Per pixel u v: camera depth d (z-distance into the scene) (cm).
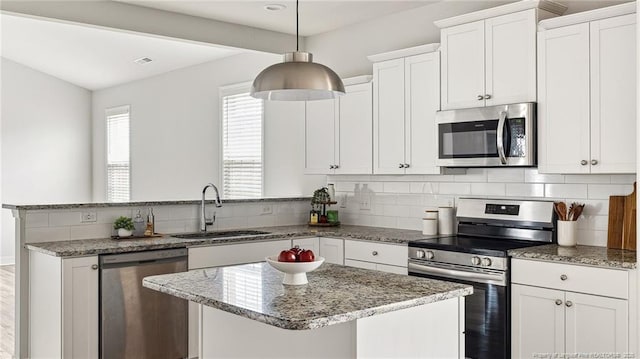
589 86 340
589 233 374
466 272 365
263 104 628
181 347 405
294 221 551
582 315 315
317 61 575
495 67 386
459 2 456
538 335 333
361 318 212
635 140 321
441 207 447
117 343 377
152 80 816
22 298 411
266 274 285
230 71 674
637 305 294
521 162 369
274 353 238
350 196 542
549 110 359
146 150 833
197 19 498
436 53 425
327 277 276
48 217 407
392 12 498
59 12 425
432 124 429
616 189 361
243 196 659
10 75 895
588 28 341
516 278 343
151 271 392
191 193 742
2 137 891
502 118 375
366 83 480
